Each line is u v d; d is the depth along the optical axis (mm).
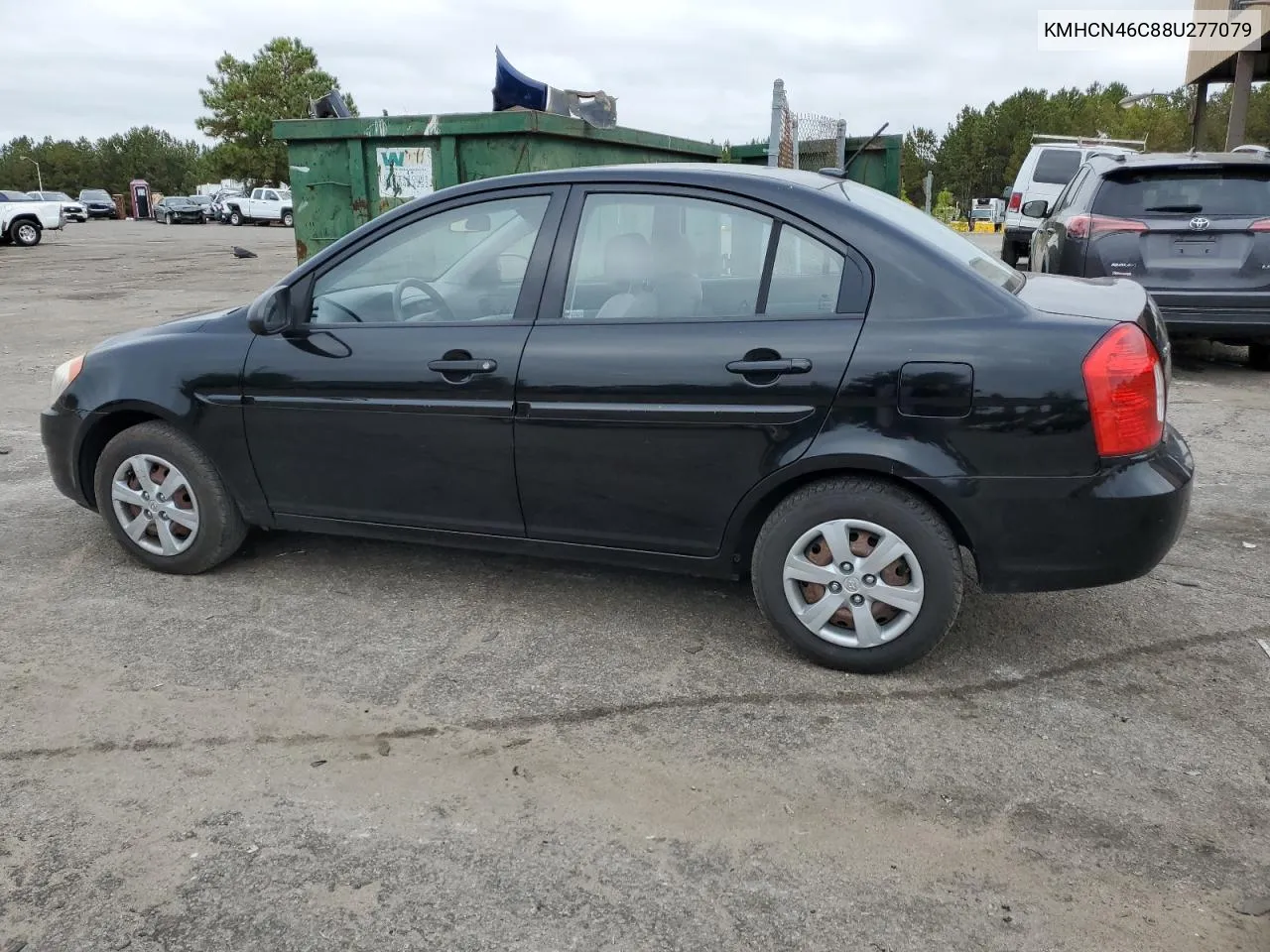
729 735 3189
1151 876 2553
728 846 2670
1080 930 2373
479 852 2648
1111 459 3170
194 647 3781
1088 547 3230
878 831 2727
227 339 4184
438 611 4102
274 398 4055
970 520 3266
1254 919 2402
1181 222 7672
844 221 3406
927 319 3273
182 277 19734
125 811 2816
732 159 11797
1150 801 2846
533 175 3842
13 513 5293
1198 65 20078
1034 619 4004
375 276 4012
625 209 3672
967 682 3510
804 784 2930
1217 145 54875
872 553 3408
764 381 3369
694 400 3447
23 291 16859
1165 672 3578
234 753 3098
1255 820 2762
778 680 3529
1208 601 4160
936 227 3779
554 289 3715
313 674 3576
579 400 3590
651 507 3637
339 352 3939
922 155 83312
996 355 3186
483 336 3744
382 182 8836
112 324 12695
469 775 2980
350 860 2619
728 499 3523
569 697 3422
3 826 2750
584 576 4449
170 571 4453
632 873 2570
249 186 73000
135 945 2340
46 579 4410
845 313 3361
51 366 9805
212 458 4234
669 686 3492
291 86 70750
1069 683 3504
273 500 4215
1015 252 18188
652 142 9750
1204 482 5719
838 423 3332
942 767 3012
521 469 3756
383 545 4812
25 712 3320
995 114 72938
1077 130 59938
